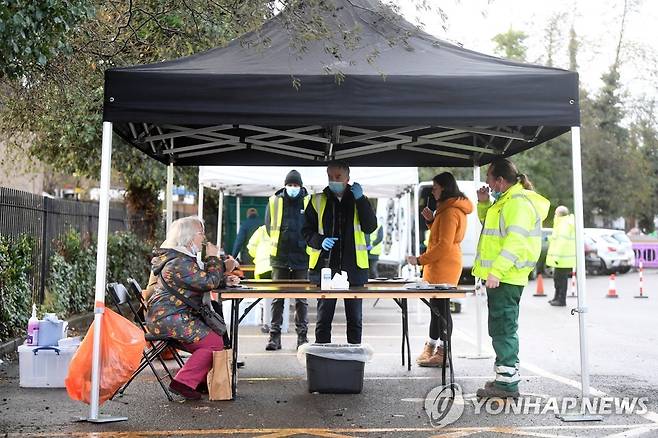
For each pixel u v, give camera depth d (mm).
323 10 7402
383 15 7656
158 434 6621
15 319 11859
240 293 7785
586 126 43438
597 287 26266
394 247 23031
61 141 15500
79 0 8164
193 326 7867
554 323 15734
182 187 22391
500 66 7441
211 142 10203
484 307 19422
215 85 6953
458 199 9461
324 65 7020
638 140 45750
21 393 8336
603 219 46312
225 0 9047
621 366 10273
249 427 6879
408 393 8320
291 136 9023
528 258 7711
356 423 7023
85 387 7195
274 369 9883
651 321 16156
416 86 7012
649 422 7023
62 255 15078
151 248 21031
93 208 17547
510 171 7887
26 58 7969
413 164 11305
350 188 9008
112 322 7258
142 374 9523
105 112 6945
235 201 21641
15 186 19562
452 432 6680
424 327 14875
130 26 10320
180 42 10602
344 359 8242
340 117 6969
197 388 8266
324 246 8711
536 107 7090
